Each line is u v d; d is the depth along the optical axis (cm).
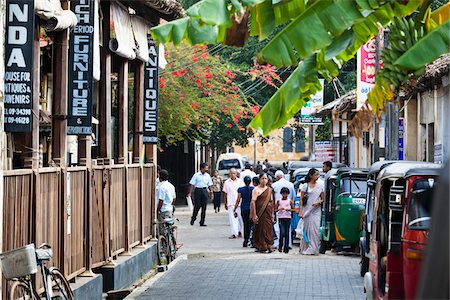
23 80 993
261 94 4988
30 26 990
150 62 1944
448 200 138
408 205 962
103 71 1582
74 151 1873
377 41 1933
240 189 2588
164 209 2103
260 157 8425
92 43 1291
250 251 2447
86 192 1368
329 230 2312
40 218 1101
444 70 1989
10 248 993
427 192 957
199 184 3397
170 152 5131
